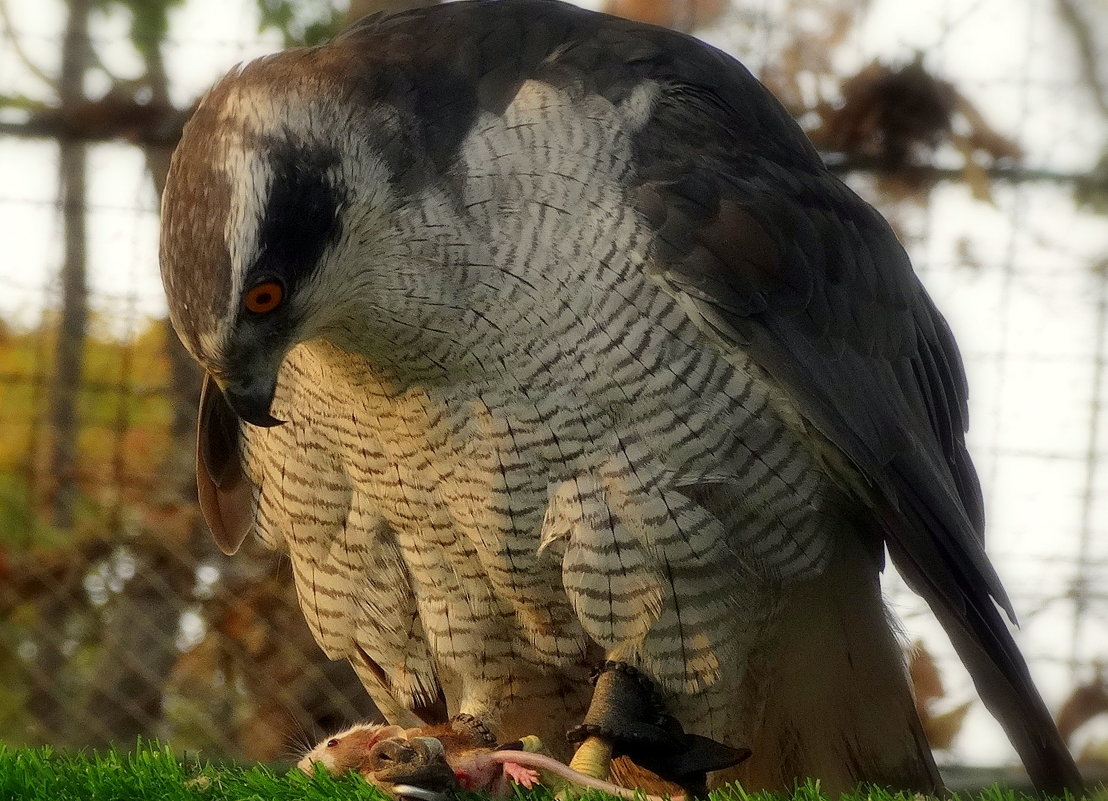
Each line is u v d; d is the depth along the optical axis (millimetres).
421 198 7281
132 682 13047
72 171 12859
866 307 8062
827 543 7918
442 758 6887
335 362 7746
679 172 7418
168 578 13055
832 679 8273
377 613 8516
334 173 7141
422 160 7320
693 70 8031
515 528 7695
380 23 8133
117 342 13039
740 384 7434
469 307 7320
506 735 8602
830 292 7836
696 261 7262
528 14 7898
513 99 7410
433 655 8609
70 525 13086
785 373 7406
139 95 12859
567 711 8531
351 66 7418
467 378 7500
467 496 7762
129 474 13086
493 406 7496
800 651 8156
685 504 7484
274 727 12844
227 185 7008
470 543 7996
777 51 13000
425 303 7328
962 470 9000
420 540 8133
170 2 13023
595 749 7543
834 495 7914
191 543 13070
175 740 12969
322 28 13492
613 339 7281
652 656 7711
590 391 7359
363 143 7242
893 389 8117
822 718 8398
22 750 7695
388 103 7363
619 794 6863
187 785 7012
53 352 13023
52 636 13117
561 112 7379
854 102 12844
